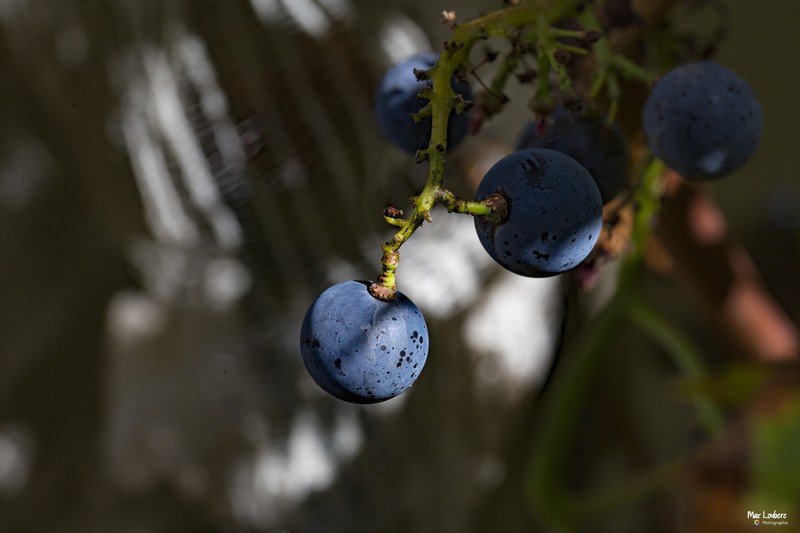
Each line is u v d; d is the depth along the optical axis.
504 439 0.43
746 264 0.27
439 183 0.19
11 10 0.34
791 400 0.26
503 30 0.21
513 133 0.35
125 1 0.31
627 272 0.28
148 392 0.44
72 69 0.33
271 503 0.40
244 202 0.33
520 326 0.40
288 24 0.31
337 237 0.34
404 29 0.33
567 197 0.19
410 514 0.40
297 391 0.37
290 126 0.32
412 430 0.39
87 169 0.38
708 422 0.27
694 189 0.26
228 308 0.36
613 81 0.21
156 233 0.36
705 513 0.26
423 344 0.20
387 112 0.22
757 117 0.22
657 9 0.23
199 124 0.32
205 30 0.31
